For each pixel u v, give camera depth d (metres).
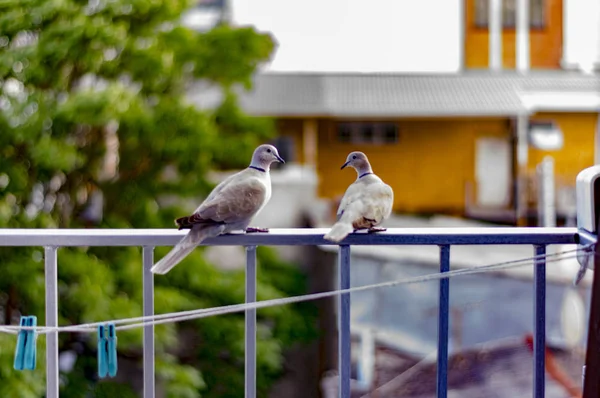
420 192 23.02
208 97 14.40
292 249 11.77
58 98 10.00
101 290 8.94
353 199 2.51
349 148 22.75
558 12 23.66
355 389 10.23
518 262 2.42
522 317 9.44
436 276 2.38
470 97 22.55
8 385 7.61
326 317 11.67
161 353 9.07
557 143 22.62
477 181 22.88
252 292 2.49
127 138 9.97
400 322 10.33
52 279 2.43
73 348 9.37
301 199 12.86
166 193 10.30
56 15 9.64
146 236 2.43
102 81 10.28
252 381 2.44
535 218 22.27
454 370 5.76
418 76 23.77
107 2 9.79
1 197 9.44
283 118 22.08
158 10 10.16
